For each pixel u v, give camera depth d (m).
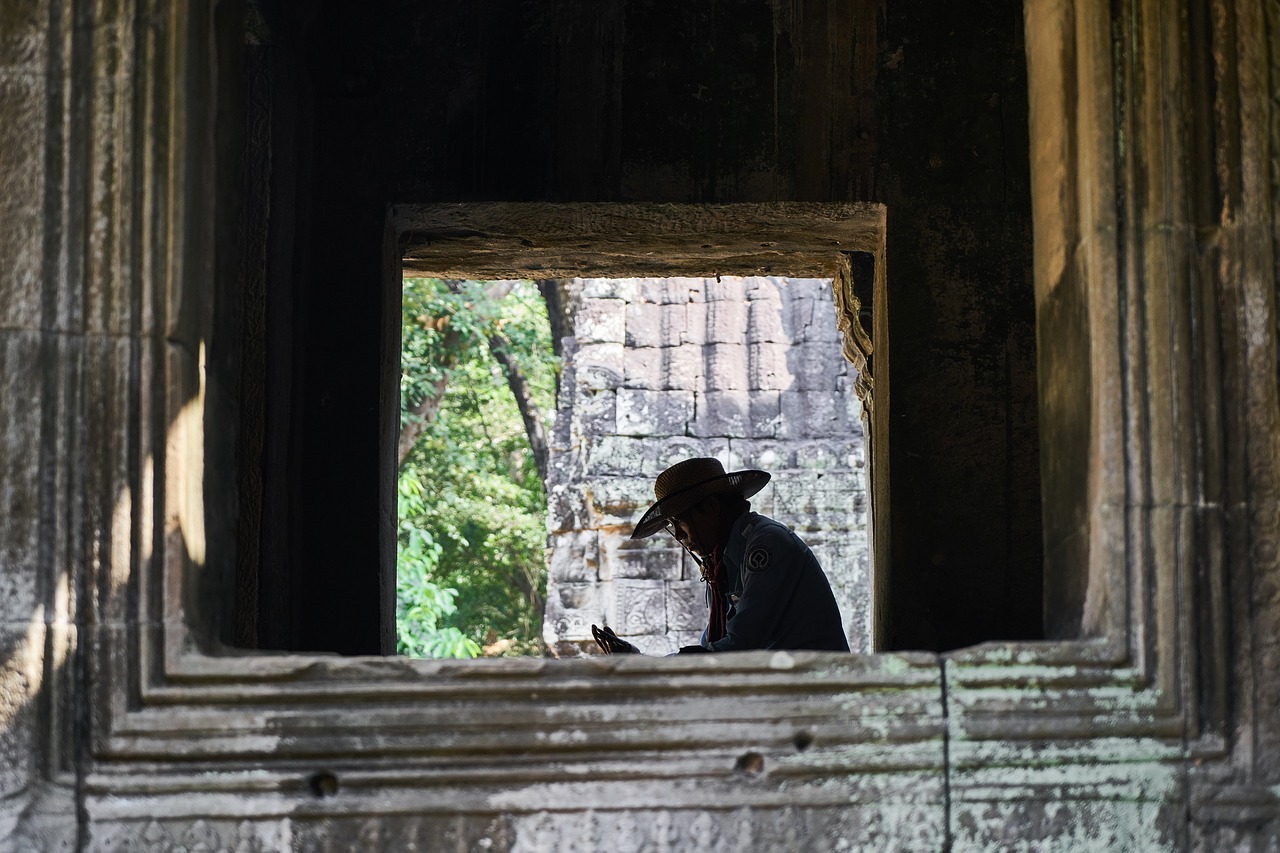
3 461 2.74
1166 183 2.85
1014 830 2.69
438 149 5.22
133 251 2.81
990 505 5.04
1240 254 2.84
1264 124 2.88
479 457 18.55
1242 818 2.68
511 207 5.20
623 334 12.40
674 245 5.66
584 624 12.00
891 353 5.13
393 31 5.29
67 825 2.66
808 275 6.23
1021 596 4.98
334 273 5.17
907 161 5.21
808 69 5.27
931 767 2.71
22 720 2.68
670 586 12.02
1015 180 5.20
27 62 2.85
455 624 17.95
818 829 2.69
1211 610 2.75
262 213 4.96
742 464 12.12
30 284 2.78
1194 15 2.92
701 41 5.28
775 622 4.79
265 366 4.92
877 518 5.54
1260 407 2.80
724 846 2.69
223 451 3.13
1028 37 3.28
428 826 2.68
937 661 2.75
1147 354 2.81
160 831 2.67
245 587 4.83
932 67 5.26
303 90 5.21
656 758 2.71
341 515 5.09
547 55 5.28
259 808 2.68
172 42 2.88
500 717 2.71
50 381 2.77
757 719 2.72
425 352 16.39
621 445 12.16
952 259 5.17
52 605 2.72
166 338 2.81
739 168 5.21
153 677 2.71
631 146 5.22
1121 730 2.71
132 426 2.77
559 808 2.69
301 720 2.70
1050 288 3.10
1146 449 2.79
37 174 2.81
